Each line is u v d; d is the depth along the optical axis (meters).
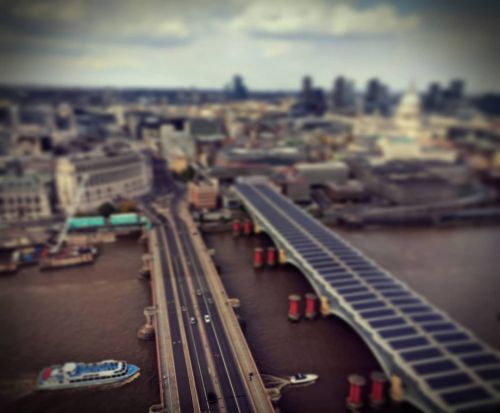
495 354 170.50
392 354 170.12
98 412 167.50
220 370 174.38
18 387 178.88
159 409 157.25
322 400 170.12
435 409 153.62
